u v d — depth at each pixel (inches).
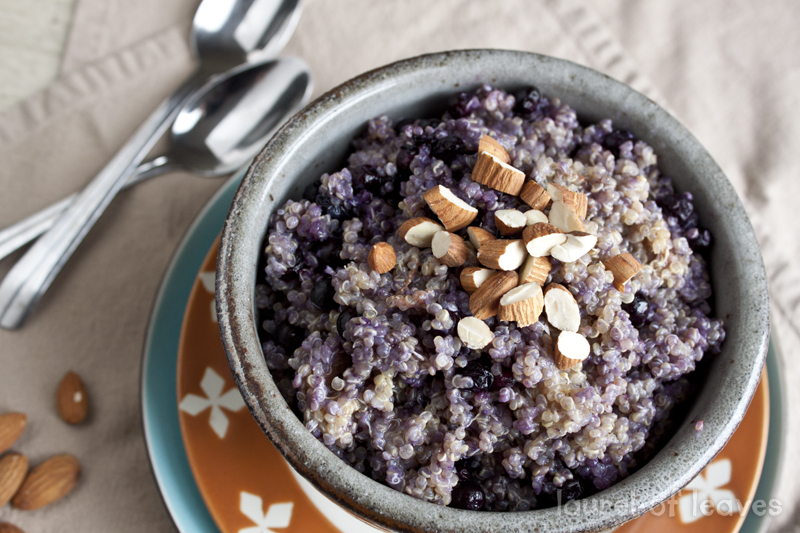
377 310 12.9
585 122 14.4
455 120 13.9
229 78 16.8
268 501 14.2
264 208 13.2
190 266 15.2
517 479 13.0
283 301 13.7
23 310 15.9
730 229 13.5
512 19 17.6
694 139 13.8
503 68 14.0
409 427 12.5
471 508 12.6
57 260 16.0
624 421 12.8
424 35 17.6
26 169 16.8
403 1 17.6
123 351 16.1
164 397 14.6
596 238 12.9
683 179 13.9
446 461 12.5
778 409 14.6
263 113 17.0
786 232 16.7
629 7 17.7
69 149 16.9
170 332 14.9
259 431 14.5
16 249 16.3
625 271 12.9
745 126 17.2
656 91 17.3
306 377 12.7
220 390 14.6
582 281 12.8
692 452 12.4
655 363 13.0
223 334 12.5
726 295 13.4
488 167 13.1
